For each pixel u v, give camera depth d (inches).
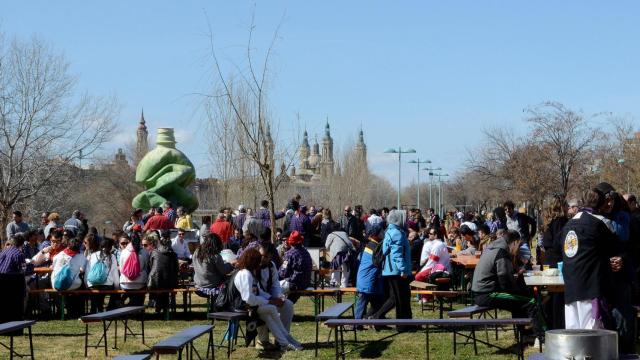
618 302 377.1
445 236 1163.3
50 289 706.2
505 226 799.1
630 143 2197.3
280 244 905.5
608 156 2210.9
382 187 5531.5
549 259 505.0
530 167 2085.4
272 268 530.6
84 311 717.3
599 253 372.2
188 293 759.7
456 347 506.6
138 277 683.4
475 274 494.0
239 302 502.3
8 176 1370.6
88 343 560.7
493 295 484.1
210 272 615.2
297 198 985.5
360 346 508.1
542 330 469.7
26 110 1344.7
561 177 2073.1
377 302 589.0
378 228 577.0
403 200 5895.7
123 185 2847.0
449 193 4279.0
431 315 682.8
